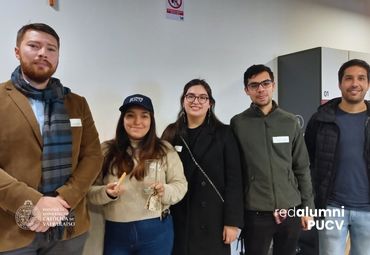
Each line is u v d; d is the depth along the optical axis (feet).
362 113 6.08
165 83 8.03
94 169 4.93
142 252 5.31
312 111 9.34
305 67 9.52
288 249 6.25
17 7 6.20
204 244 5.59
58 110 4.66
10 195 4.08
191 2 8.39
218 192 5.70
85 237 5.06
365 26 12.51
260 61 9.80
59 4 6.59
